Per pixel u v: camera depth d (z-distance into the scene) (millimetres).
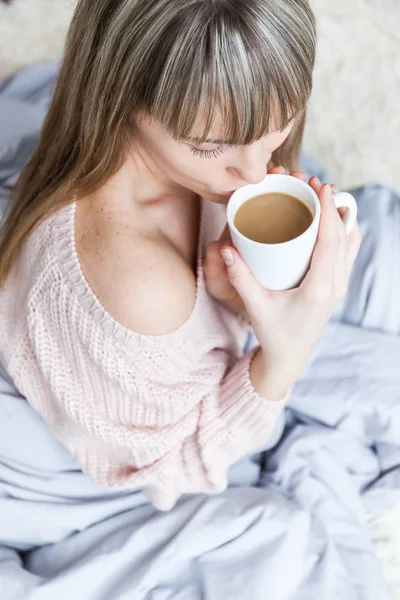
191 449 1143
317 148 2092
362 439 1468
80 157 1019
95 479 1203
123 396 1078
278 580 1227
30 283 1079
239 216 976
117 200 1043
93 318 1023
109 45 907
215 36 838
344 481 1399
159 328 1021
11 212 1163
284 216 970
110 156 1000
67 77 1036
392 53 2338
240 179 967
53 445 1281
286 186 981
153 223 1064
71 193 1038
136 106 920
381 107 2191
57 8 2234
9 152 1646
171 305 1021
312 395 1448
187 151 925
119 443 1115
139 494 1317
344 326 1505
